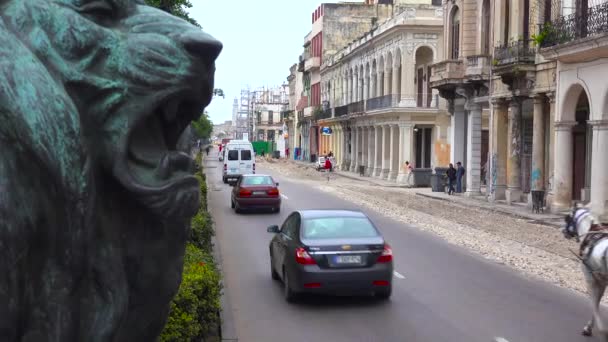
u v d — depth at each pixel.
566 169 24.08
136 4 2.31
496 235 19.20
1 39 1.89
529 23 26.56
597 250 8.31
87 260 2.05
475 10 32.09
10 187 1.85
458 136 35.28
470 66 30.66
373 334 9.02
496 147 29.44
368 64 54.84
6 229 1.84
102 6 2.16
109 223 2.15
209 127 97.19
